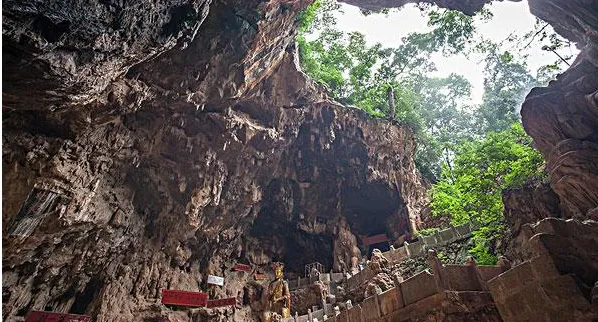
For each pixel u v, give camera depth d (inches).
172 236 978.1
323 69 1521.9
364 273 967.0
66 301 832.3
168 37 539.2
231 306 1087.6
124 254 917.2
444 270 451.5
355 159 1342.3
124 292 896.9
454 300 421.1
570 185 585.6
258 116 1104.8
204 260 1162.0
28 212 627.2
